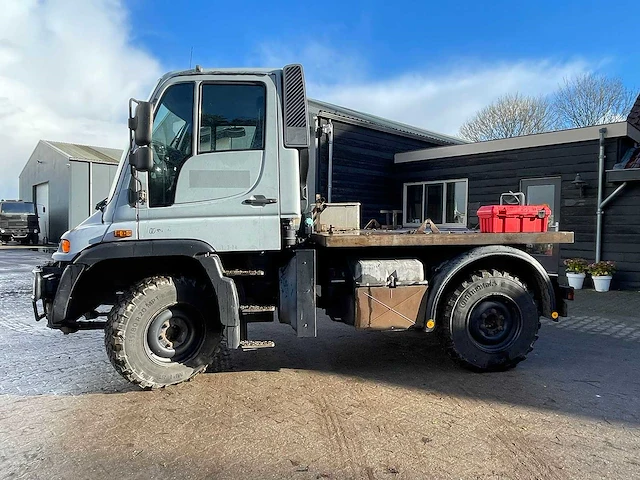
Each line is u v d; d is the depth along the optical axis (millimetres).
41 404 3521
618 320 6430
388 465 2639
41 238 24594
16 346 5156
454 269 4160
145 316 3658
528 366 4453
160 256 3711
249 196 3764
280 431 3062
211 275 3643
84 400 3598
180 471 2584
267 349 5059
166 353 3793
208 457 2732
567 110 29141
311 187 10555
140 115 3387
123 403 3535
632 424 3162
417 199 12016
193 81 3730
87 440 2947
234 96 3787
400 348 5105
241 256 4039
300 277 3809
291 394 3723
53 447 2857
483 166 10594
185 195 3691
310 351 4984
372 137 11812
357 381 4039
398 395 3711
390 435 3006
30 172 26188
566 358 4719
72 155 21156
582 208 9086
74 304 3725
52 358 4699
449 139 15664
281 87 3852
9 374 4215
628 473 2547
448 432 3049
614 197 8688
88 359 4668
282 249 3877
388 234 4141
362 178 11625
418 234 4203
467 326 4219
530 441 2918
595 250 8922
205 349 3904
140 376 3658
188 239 3678
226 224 3732
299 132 3787
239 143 3785
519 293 4305
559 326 6102
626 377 4129
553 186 9523
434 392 3775
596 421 3211
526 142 9750
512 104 30516
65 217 21547
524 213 4457
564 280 9312
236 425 3154
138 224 3629
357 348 5105
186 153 3703
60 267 3766
